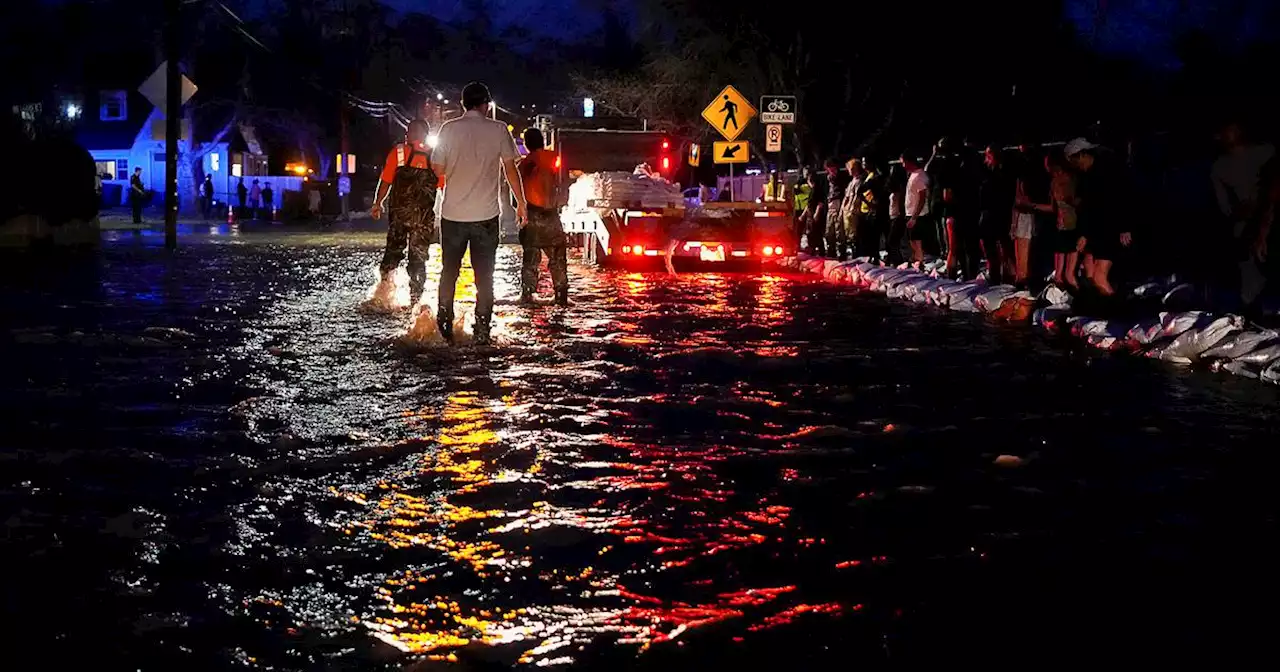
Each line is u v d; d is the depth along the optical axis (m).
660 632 4.03
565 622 4.12
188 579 4.53
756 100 39.09
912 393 8.70
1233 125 11.52
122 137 60.47
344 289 17.06
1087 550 4.97
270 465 6.29
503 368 9.68
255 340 11.23
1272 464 6.52
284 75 71.81
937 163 17.27
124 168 60.75
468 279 19.19
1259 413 7.96
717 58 39.47
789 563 4.77
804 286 18.75
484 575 4.60
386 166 14.20
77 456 6.45
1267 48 24.20
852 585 4.52
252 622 4.10
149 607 4.23
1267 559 4.86
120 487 5.84
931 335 12.21
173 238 27.28
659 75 40.69
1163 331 10.57
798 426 7.47
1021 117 34.47
